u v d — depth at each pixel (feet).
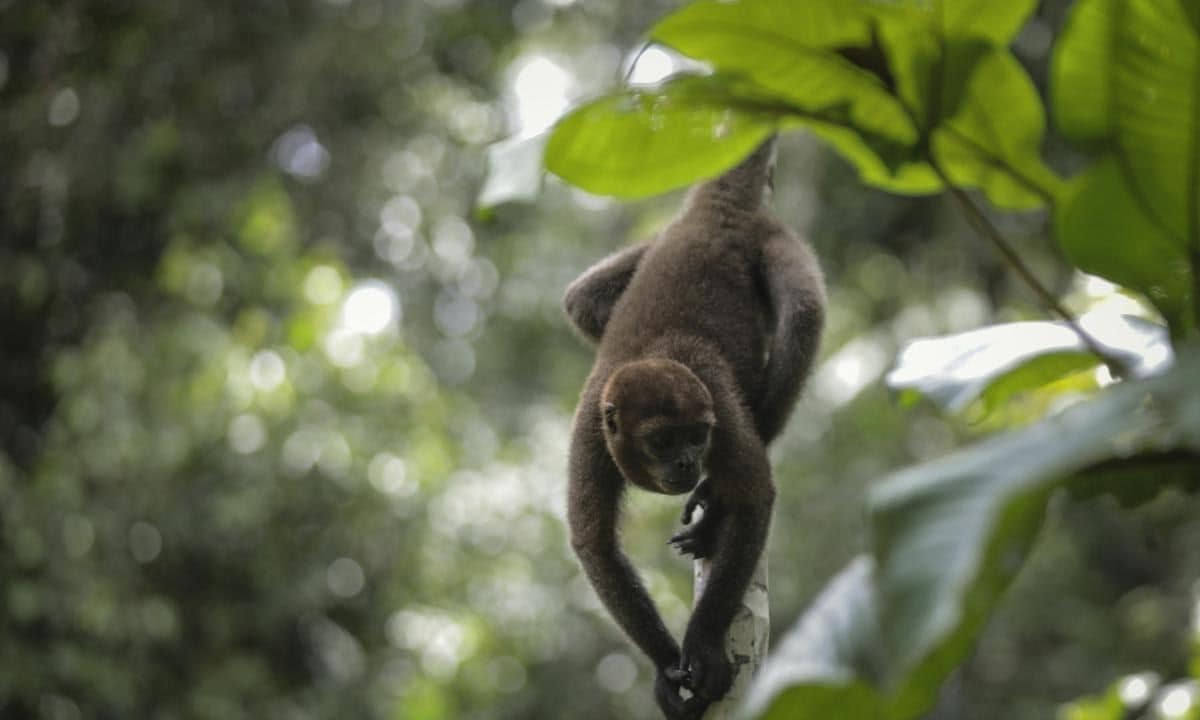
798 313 22.08
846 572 9.45
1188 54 10.50
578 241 62.90
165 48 56.85
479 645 54.24
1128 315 12.14
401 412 51.21
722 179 24.43
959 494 7.73
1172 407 7.73
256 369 48.60
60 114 55.52
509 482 57.57
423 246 62.90
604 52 66.90
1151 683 18.43
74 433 48.32
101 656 48.08
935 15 12.99
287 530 51.49
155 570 51.19
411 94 62.18
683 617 54.24
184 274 49.93
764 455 20.99
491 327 64.44
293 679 55.52
